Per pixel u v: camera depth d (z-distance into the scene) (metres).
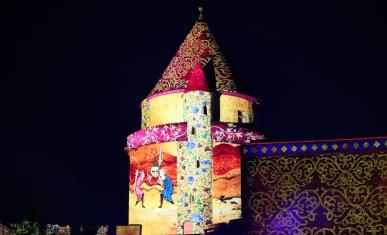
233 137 26.88
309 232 20.75
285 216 21.06
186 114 27.03
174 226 26.25
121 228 24.33
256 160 21.70
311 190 21.05
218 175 26.28
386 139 20.83
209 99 27.11
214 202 25.97
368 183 20.64
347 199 20.67
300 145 21.50
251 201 21.42
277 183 21.36
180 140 26.84
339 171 20.97
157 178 27.11
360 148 20.97
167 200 26.66
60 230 26.23
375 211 20.38
